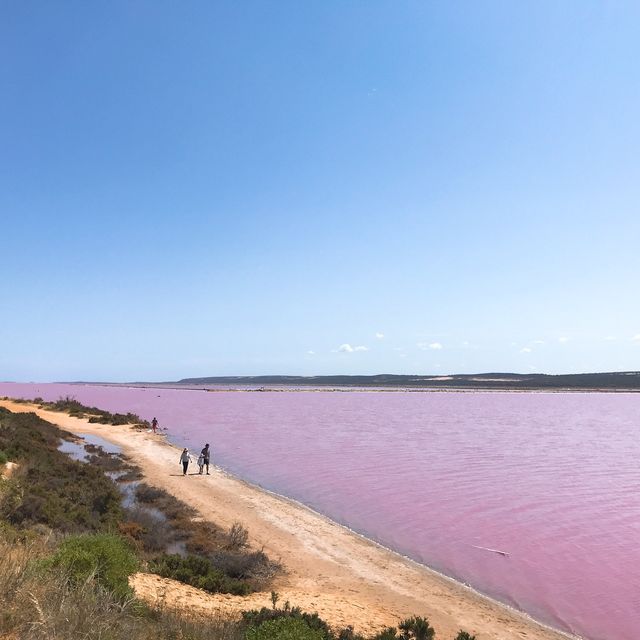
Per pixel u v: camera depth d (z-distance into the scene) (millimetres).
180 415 91188
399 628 11773
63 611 5445
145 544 16750
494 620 14031
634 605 15125
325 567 17406
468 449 51031
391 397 190250
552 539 21672
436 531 22562
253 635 7242
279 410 110562
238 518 22547
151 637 6961
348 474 35469
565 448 54562
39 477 20547
